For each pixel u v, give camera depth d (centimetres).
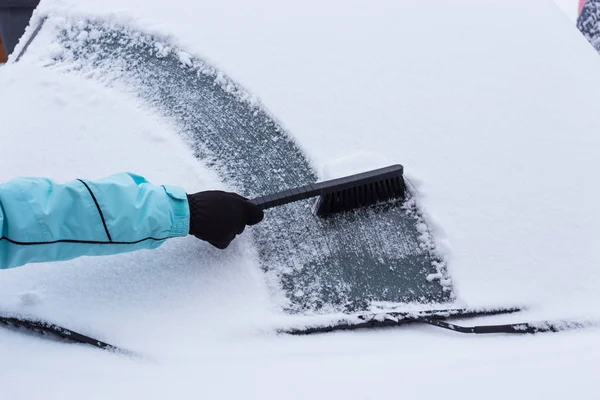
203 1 146
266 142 124
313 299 105
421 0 143
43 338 102
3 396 83
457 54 132
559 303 104
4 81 141
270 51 135
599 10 251
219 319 102
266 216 116
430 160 118
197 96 131
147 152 122
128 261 110
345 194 113
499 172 116
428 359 91
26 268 109
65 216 91
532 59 132
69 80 135
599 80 129
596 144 119
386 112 124
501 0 145
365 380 85
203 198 105
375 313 104
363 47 134
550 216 111
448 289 107
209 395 82
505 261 108
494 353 94
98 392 83
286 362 92
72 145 124
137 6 148
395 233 113
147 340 99
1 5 239
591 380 82
